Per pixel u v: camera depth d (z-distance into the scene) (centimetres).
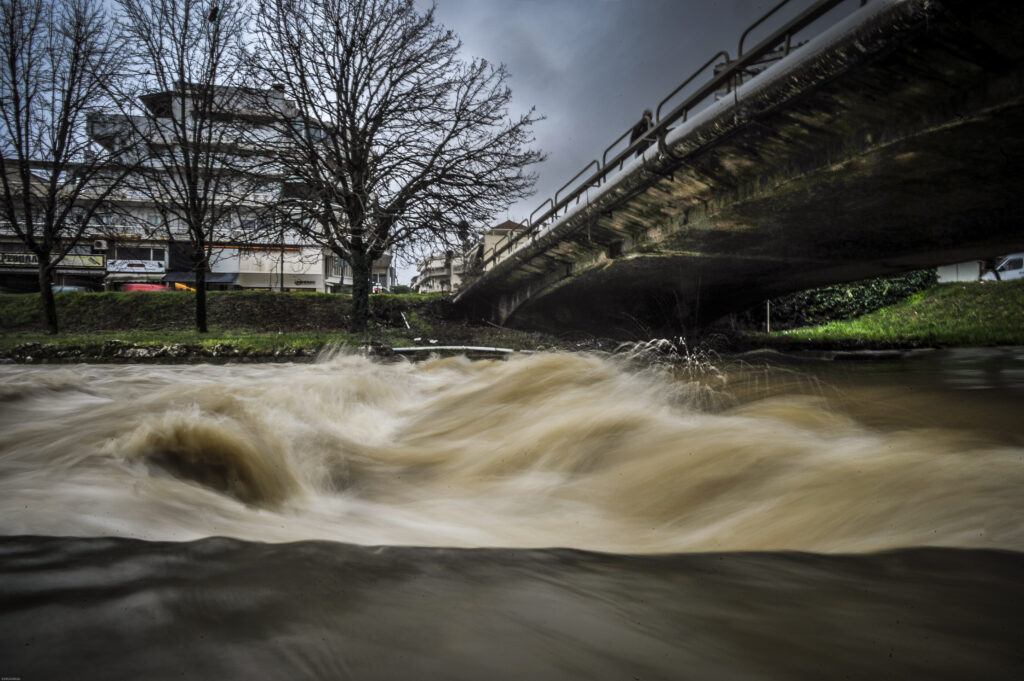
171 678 116
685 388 848
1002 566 206
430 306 3512
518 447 545
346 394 859
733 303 2956
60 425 527
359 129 2239
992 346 1773
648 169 1460
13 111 2234
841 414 630
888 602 175
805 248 1839
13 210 2333
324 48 2106
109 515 257
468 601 169
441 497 420
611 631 151
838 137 1117
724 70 1240
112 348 1688
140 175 2412
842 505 312
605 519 359
